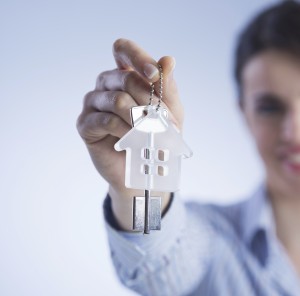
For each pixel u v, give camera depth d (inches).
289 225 45.5
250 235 44.6
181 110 24.3
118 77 23.8
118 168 25.5
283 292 43.8
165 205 27.8
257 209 45.9
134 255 27.9
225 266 42.4
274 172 45.9
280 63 45.4
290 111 45.2
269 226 45.4
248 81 46.2
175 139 21.1
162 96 23.2
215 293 40.8
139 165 20.8
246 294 42.4
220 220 43.6
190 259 33.1
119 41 23.4
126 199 26.1
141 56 22.3
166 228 27.7
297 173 45.2
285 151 45.4
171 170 21.2
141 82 23.0
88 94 26.0
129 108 22.8
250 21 46.3
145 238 27.3
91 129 24.4
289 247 45.1
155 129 21.0
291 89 45.1
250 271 43.3
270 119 45.8
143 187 20.7
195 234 36.9
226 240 43.6
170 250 29.9
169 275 30.6
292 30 45.3
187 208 43.4
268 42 45.8
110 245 29.0
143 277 29.7
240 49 46.3
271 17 46.0
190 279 33.1
